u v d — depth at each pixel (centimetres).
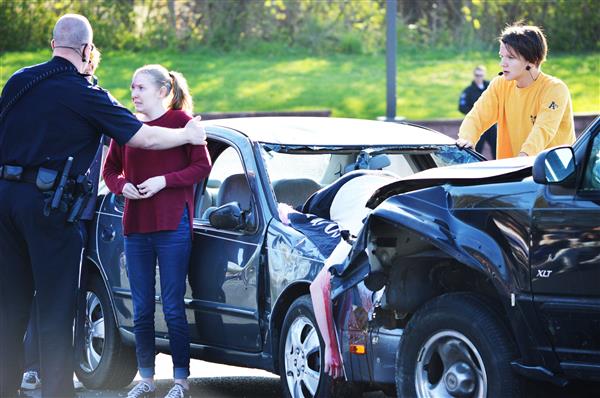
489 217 744
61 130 923
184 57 3675
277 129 1037
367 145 1014
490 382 741
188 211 994
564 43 3769
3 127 929
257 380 1169
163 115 1005
